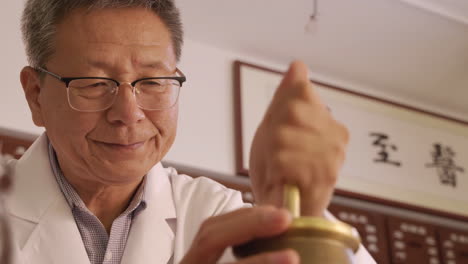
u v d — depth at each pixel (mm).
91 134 763
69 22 781
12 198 834
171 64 818
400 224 2242
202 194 917
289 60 2303
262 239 320
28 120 1670
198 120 2023
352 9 2016
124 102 743
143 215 853
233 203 899
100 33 764
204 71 2127
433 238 2287
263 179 371
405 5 2006
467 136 2609
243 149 2012
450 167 2482
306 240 312
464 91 2537
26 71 866
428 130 2518
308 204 352
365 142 2336
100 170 773
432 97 2582
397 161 2365
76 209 843
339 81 2430
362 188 2229
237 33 2139
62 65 784
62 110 773
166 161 1896
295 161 346
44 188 845
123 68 760
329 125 354
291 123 350
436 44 2227
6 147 1600
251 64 2209
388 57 2291
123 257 807
